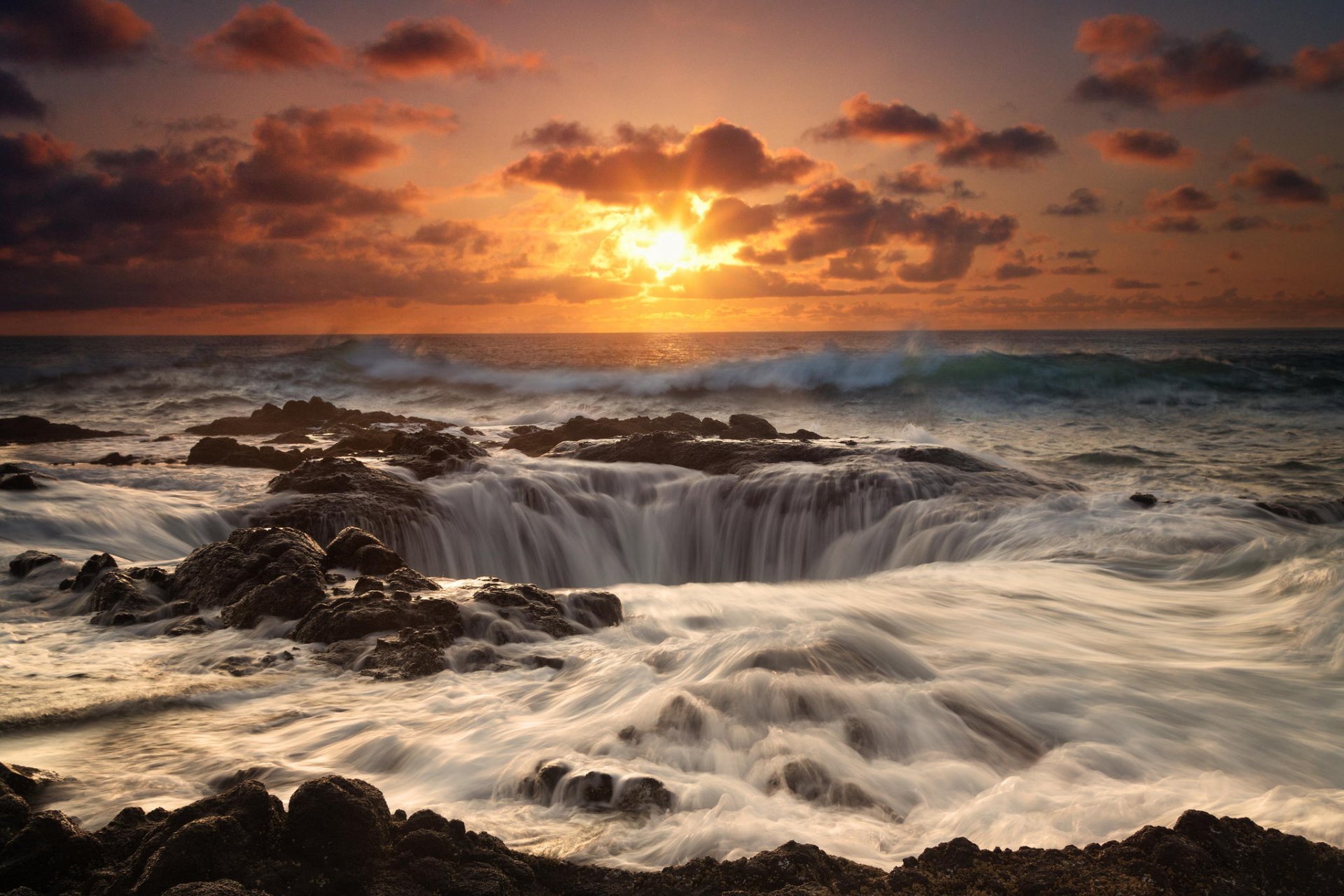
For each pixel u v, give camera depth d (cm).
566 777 470
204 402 4634
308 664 723
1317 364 5125
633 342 19338
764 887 362
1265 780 520
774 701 564
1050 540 1255
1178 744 562
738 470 1568
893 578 1105
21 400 4922
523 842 418
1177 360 4444
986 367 4469
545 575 1391
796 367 4838
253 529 1016
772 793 478
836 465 1555
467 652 730
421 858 373
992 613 899
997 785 479
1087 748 544
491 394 5169
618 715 568
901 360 4547
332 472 1434
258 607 844
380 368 5778
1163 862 373
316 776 501
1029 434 3272
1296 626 822
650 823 437
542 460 1650
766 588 1020
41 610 895
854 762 510
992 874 374
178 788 486
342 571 980
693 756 514
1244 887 362
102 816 448
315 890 352
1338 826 428
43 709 612
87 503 1301
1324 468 2347
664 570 1448
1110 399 4178
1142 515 1338
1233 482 2155
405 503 1361
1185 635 841
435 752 529
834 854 405
